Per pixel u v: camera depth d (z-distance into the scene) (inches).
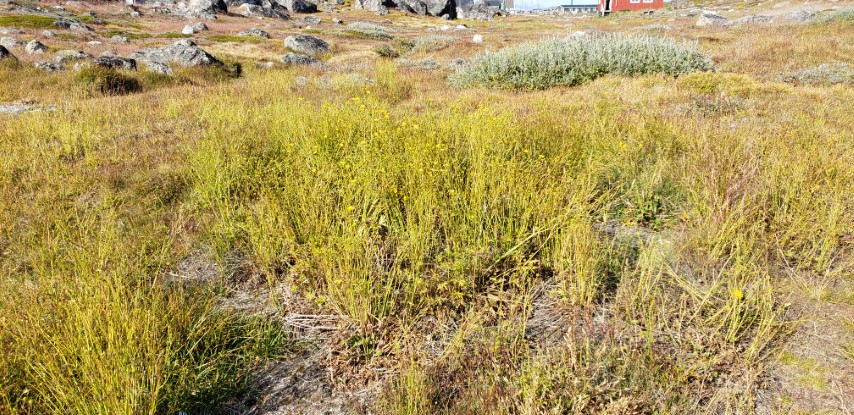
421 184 167.9
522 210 163.0
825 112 329.7
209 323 120.4
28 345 99.0
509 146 210.2
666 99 397.4
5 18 1264.8
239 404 103.3
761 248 151.3
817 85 465.1
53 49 935.0
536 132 239.0
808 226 160.6
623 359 104.0
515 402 92.7
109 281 111.1
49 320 109.3
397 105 425.1
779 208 169.3
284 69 800.9
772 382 103.8
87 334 97.2
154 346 99.9
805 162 194.9
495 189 168.9
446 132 217.9
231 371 110.8
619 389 93.2
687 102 384.5
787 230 157.6
